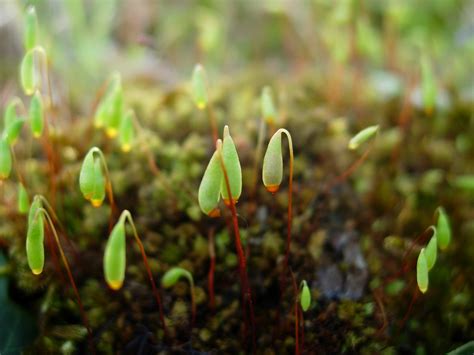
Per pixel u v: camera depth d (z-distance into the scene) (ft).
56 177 0.16
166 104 0.18
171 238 0.15
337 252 0.15
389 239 0.15
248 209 0.15
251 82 0.20
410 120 0.19
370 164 0.17
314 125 0.17
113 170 0.16
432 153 0.18
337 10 0.20
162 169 0.16
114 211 0.15
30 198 0.15
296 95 0.19
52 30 0.21
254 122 0.17
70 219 0.15
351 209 0.16
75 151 0.17
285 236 0.15
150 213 0.15
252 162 0.16
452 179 0.18
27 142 0.17
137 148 0.16
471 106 0.20
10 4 0.21
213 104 0.18
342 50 0.19
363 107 0.20
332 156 0.17
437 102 0.20
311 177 0.16
